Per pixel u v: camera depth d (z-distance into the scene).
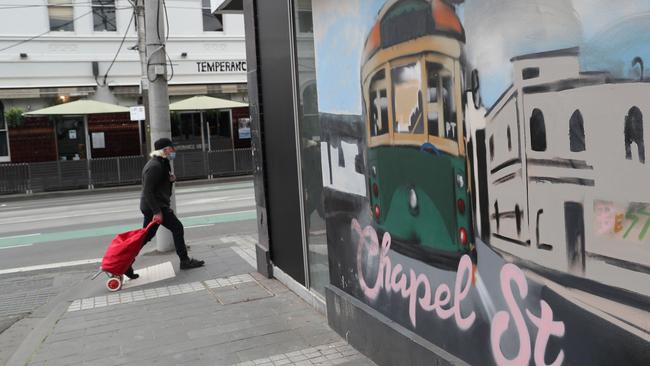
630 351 2.17
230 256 8.24
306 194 5.52
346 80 4.29
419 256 3.56
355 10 4.06
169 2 24.97
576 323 2.40
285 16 5.56
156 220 7.21
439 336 3.42
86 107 21.27
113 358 4.66
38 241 11.38
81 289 7.07
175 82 25.20
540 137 2.48
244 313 5.50
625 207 2.13
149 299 6.32
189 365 4.39
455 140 3.09
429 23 3.22
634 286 2.13
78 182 21.70
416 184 3.51
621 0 2.06
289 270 6.15
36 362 4.68
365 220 4.21
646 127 2.02
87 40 23.77
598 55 2.17
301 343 4.62
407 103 3.51
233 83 25.95
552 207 2.46
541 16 2.43
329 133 4.66
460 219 3.13
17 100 23.00
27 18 22.98
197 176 23.34
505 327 2.83
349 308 4.45
